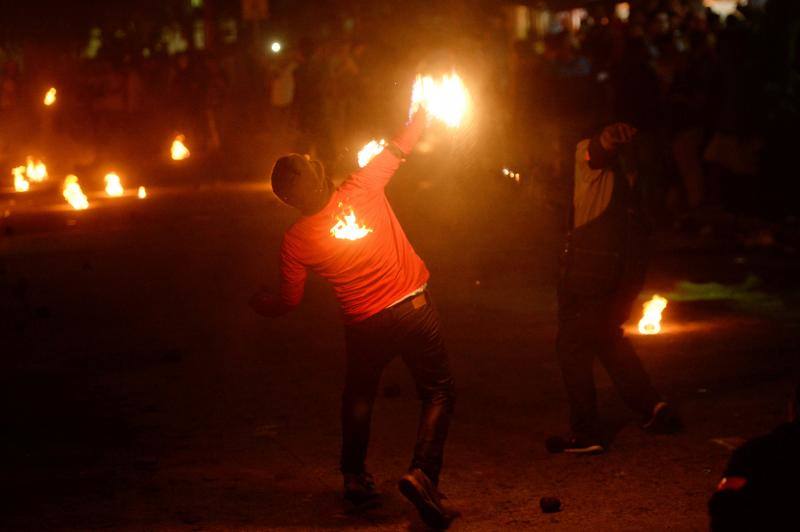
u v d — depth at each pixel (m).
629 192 6.46
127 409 7.53
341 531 5.39
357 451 5.62
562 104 18.30
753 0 17.48
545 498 5.56
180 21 36.19
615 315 6.45
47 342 9.55
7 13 33.72
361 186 5.38
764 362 8.20
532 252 13.21
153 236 15.75
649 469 6.13
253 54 29.20
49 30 34.06
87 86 27.33
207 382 8.14
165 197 20.77
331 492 5.93
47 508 5.75
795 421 3.46
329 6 30.36
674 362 8.32
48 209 19.47
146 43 33.31
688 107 15.77
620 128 6.18
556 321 9.75
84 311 10.78
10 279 12.66
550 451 6.46
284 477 6.14
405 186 18.31
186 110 27.69
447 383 5.54
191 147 27.84
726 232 14.10
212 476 6.20
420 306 5.43
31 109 27.78
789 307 10.03
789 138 15.18
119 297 11.41
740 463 3.42
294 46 29.94
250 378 8.22
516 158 10.93
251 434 6.93
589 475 6.08
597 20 22.38
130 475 6.23
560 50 22.62
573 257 6.38
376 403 7.54
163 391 7.94
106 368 8.61
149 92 28.16
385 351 5.46
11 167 26.80
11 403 7.71
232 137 28.23
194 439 6.86
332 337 9.45
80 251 14.59
